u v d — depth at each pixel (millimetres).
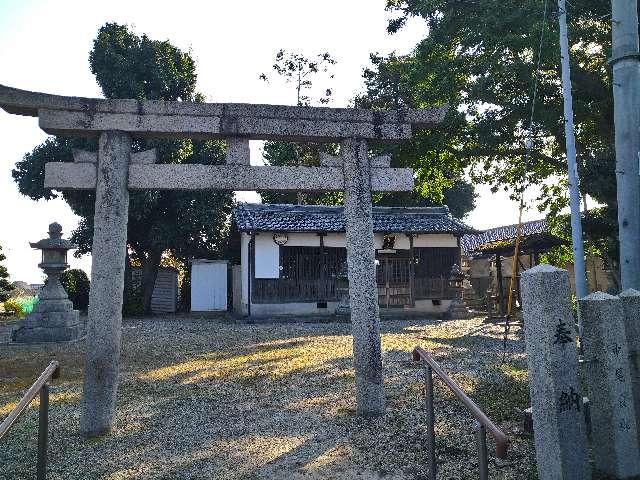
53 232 14234
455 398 6594
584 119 12828
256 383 7938
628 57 5988
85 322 18078
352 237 6090
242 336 14422
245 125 5902
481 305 23484
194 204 24406
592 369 4102
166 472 4355
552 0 10969
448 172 17609
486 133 12914
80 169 5621
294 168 6066
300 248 20281
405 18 13891
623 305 4297
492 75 12203
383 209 23031
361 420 5738
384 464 4453
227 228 26906
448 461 4488
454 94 13422
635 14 6066
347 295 20359
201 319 21250
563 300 3762
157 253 25203
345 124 6176
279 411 6250
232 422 5812
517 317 17797
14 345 13102
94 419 5316
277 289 20000
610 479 3904
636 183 5836
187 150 24203
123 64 23109
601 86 11555
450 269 21406
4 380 8688
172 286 26719
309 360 9938
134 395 7230
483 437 2848
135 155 5742
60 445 5066
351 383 7691
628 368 4055
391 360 9648
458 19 13078
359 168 6168
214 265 24859
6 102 5410
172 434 5383
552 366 3678
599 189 10836
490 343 12094
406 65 16047
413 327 16625
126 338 14211
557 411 3635
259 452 4801
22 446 5113
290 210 22078
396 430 5359
